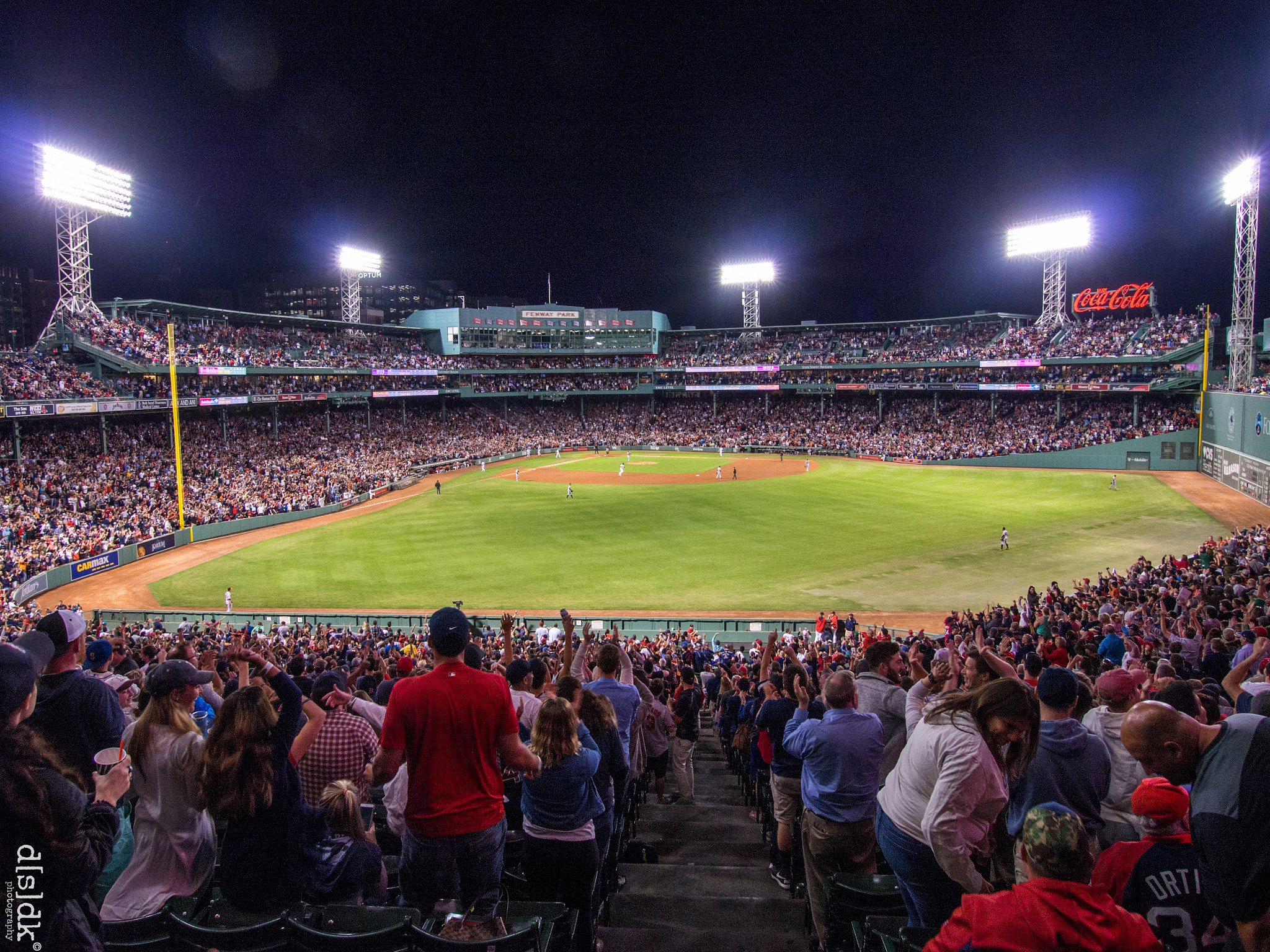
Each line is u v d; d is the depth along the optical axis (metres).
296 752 5.15
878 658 6.57
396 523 48.00
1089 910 3.06
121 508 44.00
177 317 67.88
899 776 4.69
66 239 53.16
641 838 9.23
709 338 107.06
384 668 13.10
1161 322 70.69
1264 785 3.26
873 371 87.31
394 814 6.39
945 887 4.51
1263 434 47.34
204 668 8.84
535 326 99.62
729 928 6.27
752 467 72.50
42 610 29.62
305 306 170.12
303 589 34.22
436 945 4.23
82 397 48.81
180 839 4.85
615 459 81.75
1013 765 4.54
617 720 7.50
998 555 37.81
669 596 32.50
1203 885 3.56
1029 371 75.50
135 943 4.53
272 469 57.16
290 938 4.43
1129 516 45.03
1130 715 3.72
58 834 3.21
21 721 3.62
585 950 5.49
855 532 43.28
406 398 87.88
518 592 33.28
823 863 5.68
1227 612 15.30
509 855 6.88
